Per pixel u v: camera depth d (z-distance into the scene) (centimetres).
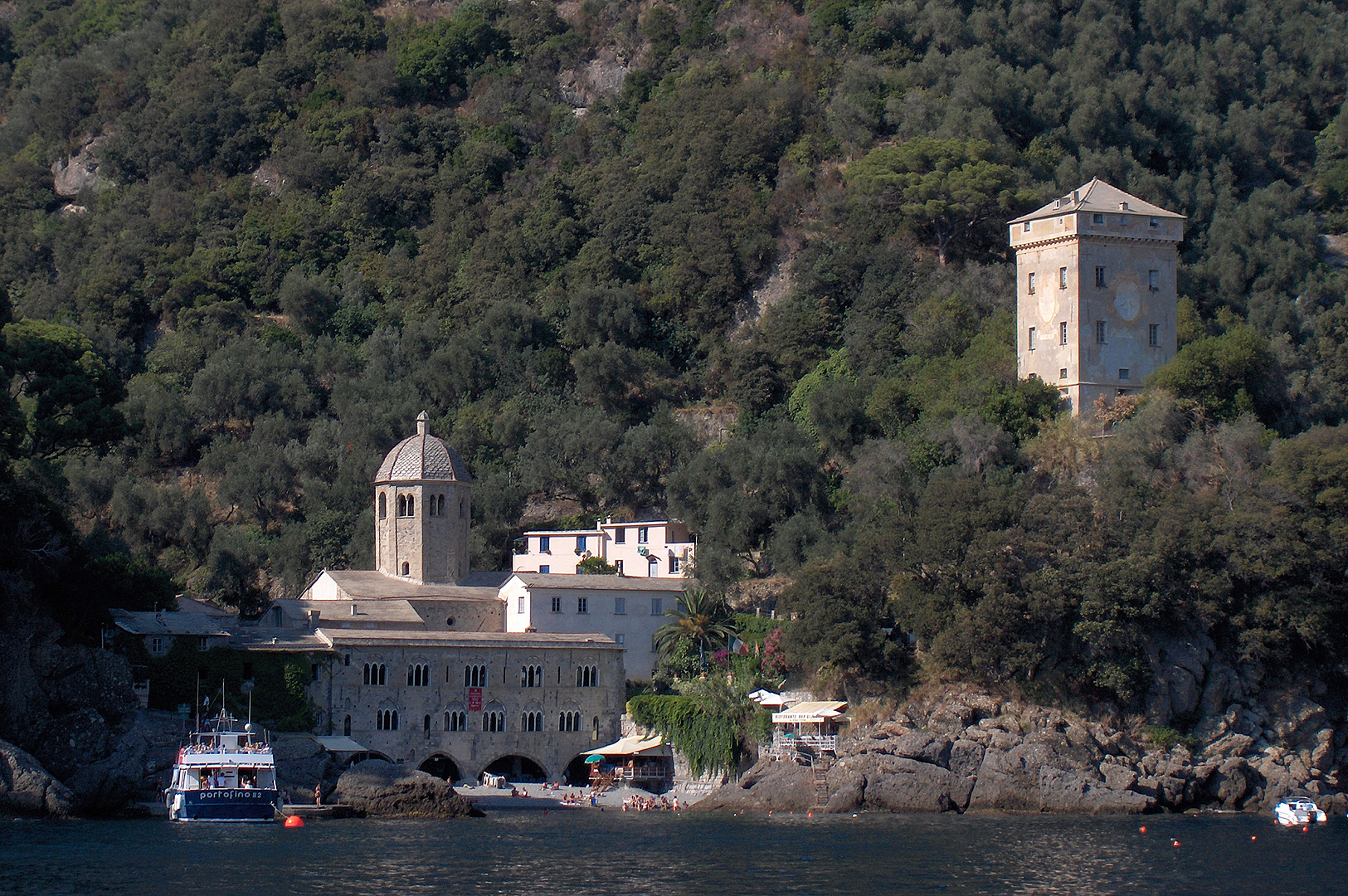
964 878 19150
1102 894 18125
